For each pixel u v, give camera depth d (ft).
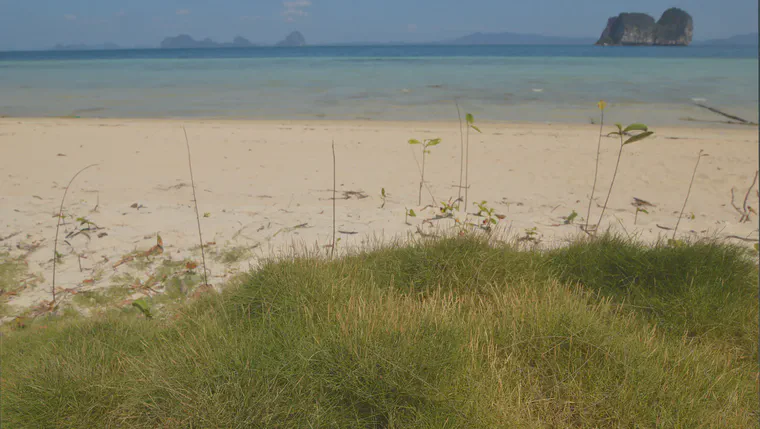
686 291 10.84
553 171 27.53
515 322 8.90
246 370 7.05
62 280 13.46
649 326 10.09
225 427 6.35
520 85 80.64
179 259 14.85
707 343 9.61
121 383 7.59
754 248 14.97
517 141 35.53
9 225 17.11
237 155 30.45
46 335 10.07
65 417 7.13
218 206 20.18
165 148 31.99
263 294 10.16
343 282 10.64
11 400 7.30
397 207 20.79
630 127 11.59
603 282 12.21
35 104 57.82
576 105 57.06
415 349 7.49
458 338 8.09
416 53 335.47
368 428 6.86
